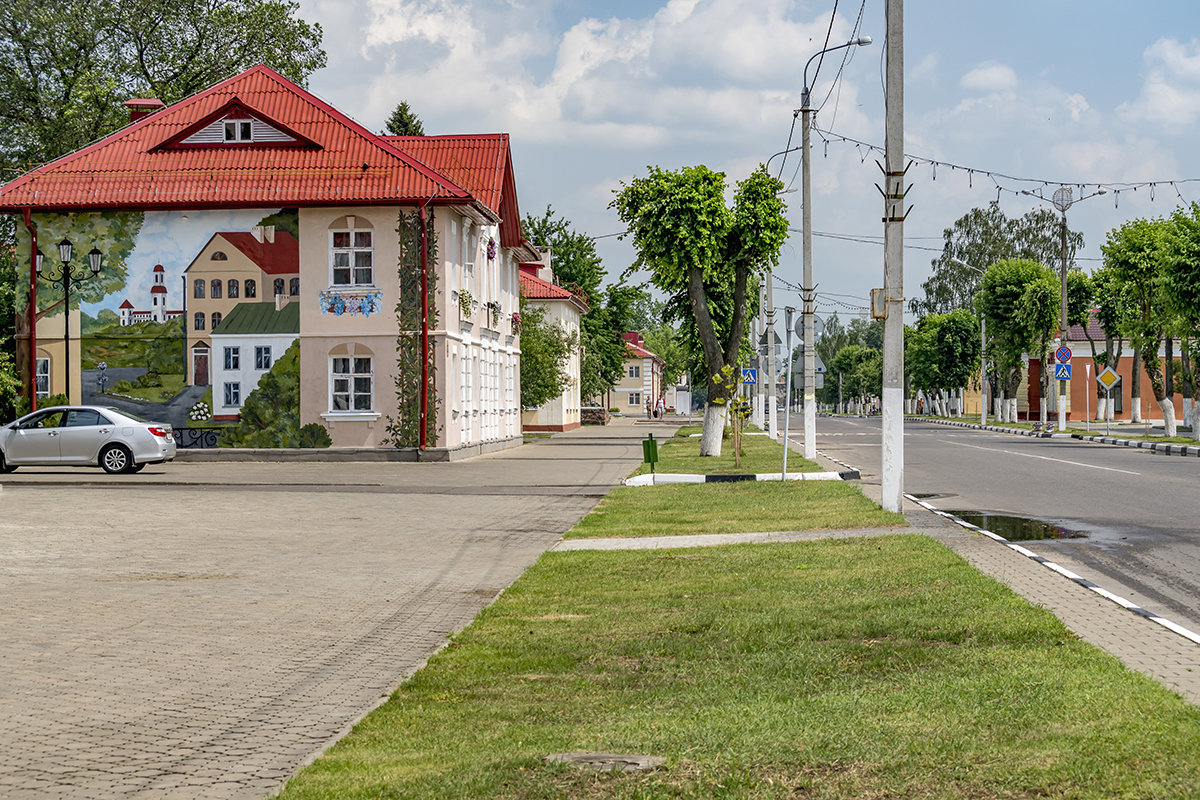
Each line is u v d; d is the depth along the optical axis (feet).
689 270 115.44
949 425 259.60
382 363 115.03
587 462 110.73
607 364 258.37
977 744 17.47
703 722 20.04
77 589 38.06
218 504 68.23
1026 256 323.57
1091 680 21.17
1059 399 186.80
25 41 158.30
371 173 115.03
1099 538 45.98
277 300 116.06
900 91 55.36
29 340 117.80
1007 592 31.94
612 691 23.75
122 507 66.23
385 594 37.22
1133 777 15.47
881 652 25.71
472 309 127.13
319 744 20.30
